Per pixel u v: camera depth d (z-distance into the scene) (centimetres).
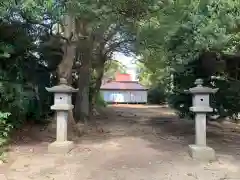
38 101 880
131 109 1928
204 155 539
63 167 491
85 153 585
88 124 1012
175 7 610
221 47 566
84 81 1075
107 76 2605
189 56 668
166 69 947
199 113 565
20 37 724
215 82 751
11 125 621
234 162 525
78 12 507
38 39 853
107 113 1504
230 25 529
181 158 549
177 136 793
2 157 524
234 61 716
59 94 610
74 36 797
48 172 464
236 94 721
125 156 561
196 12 580
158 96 2809
